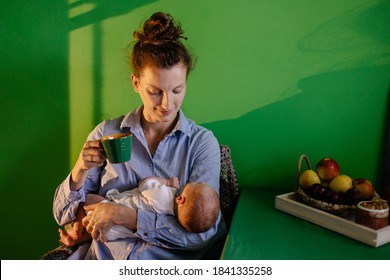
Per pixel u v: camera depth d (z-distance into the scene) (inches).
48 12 64.6
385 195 52.2
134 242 47.9
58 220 52.6
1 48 66.7
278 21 59.0
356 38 57.0
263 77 61.1
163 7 62.1
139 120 54.2
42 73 66.9
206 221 44.4
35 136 69.2
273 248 42.2
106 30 64.1
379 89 57.6
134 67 49.2
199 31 61.6
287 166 62.9
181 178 52.5
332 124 60.1
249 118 62.9
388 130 57.3
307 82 59.7
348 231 45.3
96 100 66.7
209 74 62.7
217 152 53.5
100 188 55.1
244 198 58.7
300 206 50.8
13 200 72.2
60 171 70.1
